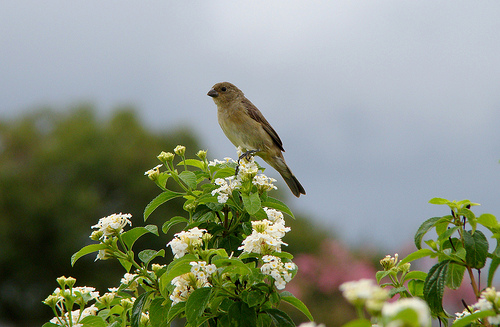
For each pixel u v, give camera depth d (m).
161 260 34.53
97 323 5.70
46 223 35.16
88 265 34.94
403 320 2.51
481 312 3.75
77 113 42.59
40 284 34.97
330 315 23.52
